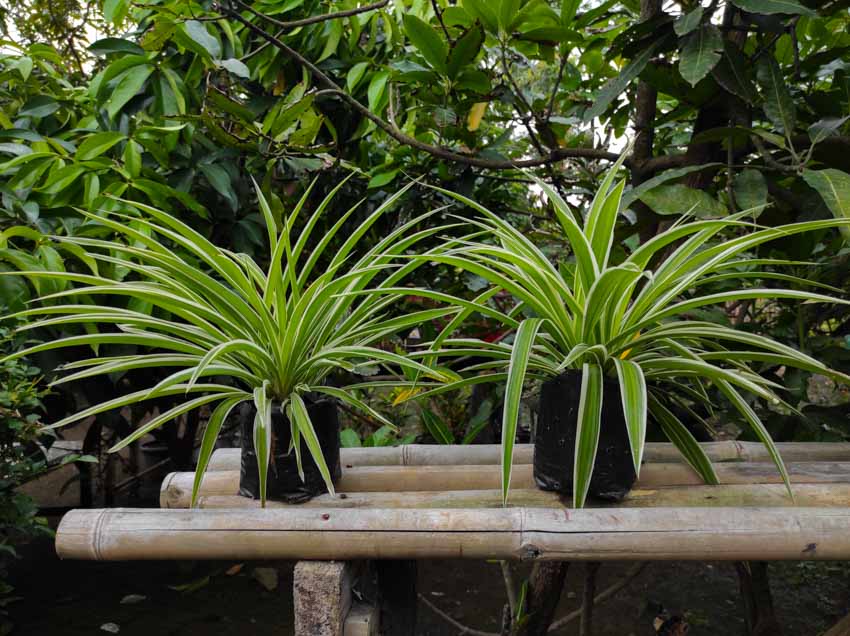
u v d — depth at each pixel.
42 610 1.91
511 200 2.03
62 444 2.64
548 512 0.80
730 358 0.88
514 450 1.09
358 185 1.90
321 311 0.96
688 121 1.78
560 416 0.90
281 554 0.81
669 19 1.27
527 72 2.29
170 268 0.89
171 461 2.49
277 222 1.54
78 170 1.51
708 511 0.80
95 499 2.52
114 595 2.01
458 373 1.01
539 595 1.22
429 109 1.61
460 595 2.08
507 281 0.84
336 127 1.89
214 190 1.79
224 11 1.38
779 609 1.95
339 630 0.81
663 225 1.40
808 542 0.77
